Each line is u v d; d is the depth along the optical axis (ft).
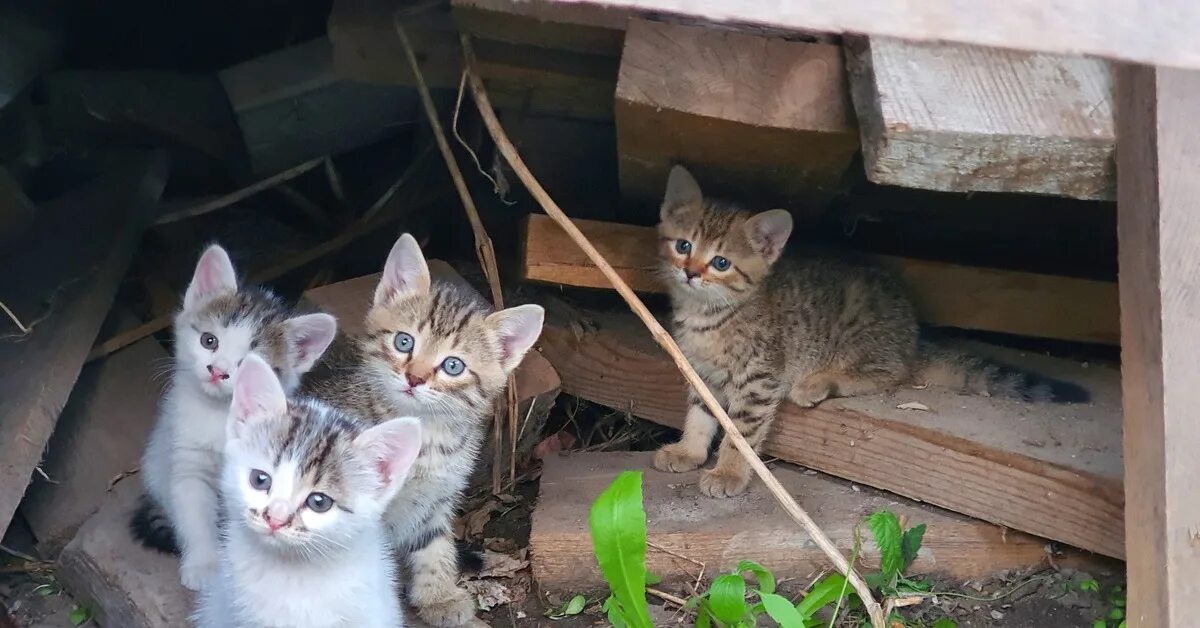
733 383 4.90
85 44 5.75
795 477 4.84
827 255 5.10
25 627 4.57
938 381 4.96
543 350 5.16
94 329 4.91
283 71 5.40
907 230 5.25
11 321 4.84
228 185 5.75
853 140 4.24
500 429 4.90
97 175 5.36
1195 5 3.83
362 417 4.50
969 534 4.60
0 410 4.63
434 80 4.93
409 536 4.52
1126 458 4.07
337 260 5.63
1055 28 3.82
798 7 3.78
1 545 4.68
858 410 4.76
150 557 4.55
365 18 4.80
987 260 5.26
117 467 4.87
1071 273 5.21
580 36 4.43
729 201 4.92
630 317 5.21
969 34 3.81
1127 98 4.00
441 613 4.51
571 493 4.77
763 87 4.19
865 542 4.58
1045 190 4.07
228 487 4.18
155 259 5.48
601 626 4.54
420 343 4.50
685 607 4.50
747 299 4.87
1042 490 4.51
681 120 4.27
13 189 4.97
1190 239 3.96
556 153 5.07
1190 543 3.94
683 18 4.17
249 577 4.16
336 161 5.84
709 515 4.67
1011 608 4.53
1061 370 5.04
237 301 4.57
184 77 5.63
